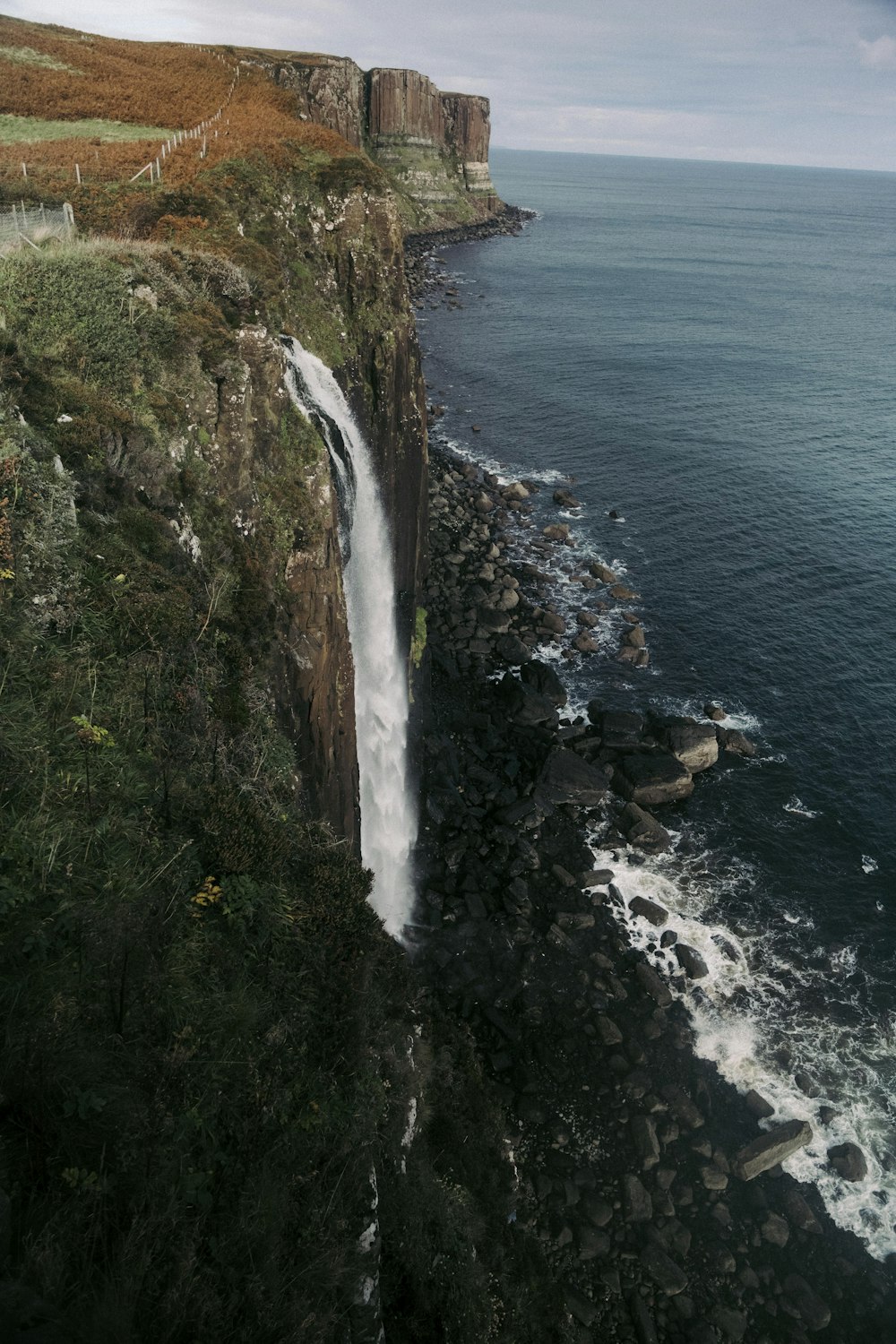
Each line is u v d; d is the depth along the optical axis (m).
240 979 11.48
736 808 39.94
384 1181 14.02
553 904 34.16
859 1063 29.36
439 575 55.44
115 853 11.29
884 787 41.59
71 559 14.67
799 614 55.12
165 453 19.70
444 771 39.41
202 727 15.19
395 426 43.25
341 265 40.22
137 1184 8.12
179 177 34.12
